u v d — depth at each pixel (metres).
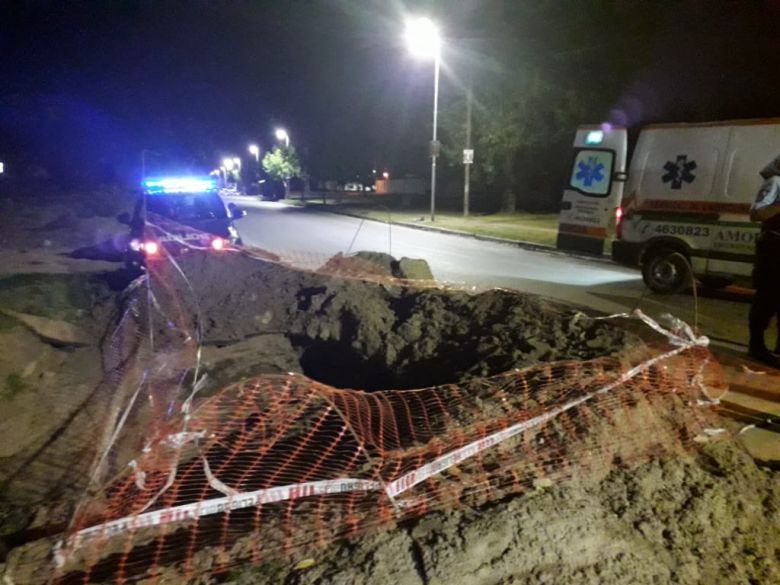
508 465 3.74
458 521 3.17
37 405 6.07
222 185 87.56
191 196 11.98
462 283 11.27
